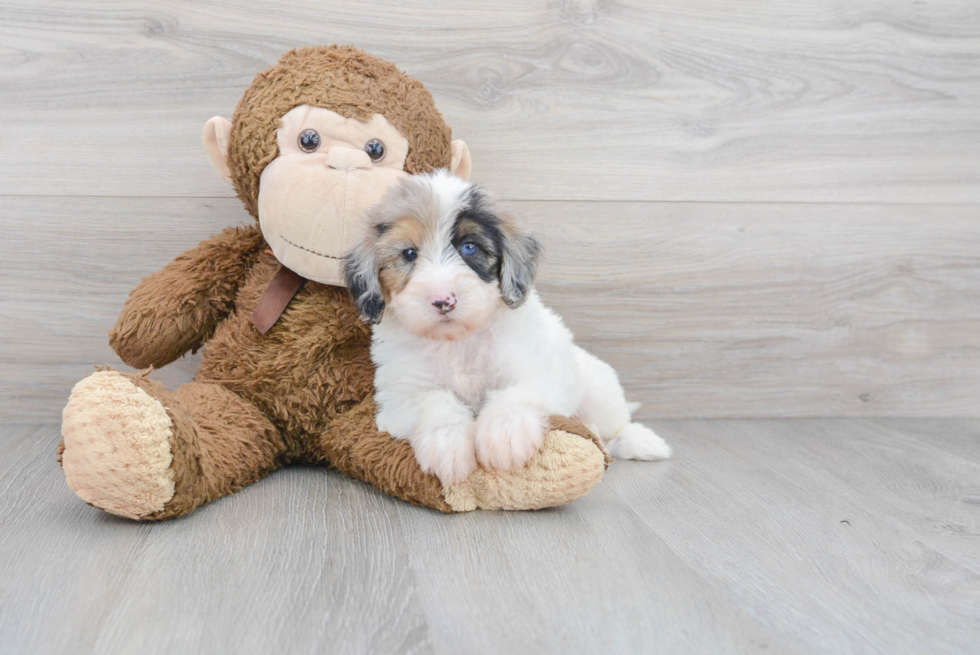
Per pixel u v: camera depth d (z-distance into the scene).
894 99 2.51
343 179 1.78
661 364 2.53
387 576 1.32
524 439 1.56
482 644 1.09
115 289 2.31
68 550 1.40
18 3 2.16
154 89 2.23
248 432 1.82
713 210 2.48
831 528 1.60
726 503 1.75
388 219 1.67
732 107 2.45
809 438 2.35
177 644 1.08
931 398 2.64
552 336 1.83
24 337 2.29
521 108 2.36
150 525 1.54
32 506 1.63
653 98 2.41
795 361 2.59
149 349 1.93
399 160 1.88
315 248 1.79
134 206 2.28
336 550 1.43
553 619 1.17
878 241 2.57
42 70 2.19
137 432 1.44
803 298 2.56
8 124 2.20
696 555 1.44
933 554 1.47
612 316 2.49
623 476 1.95
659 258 2.48
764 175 2.49
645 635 1.13
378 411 1.82
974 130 2.56
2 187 2.22
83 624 1.13
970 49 2.52
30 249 2.26
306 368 1.90
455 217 1.65
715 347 2.54
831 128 2.50
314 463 2.00
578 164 2.41
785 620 1.19
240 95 2.27
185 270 1.97
